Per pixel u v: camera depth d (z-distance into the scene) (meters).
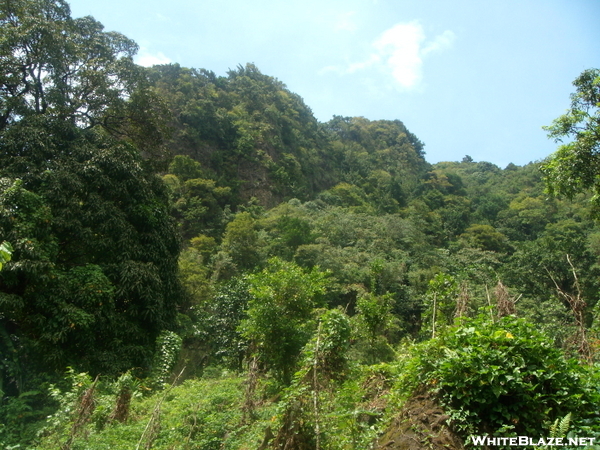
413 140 107.44
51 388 8.30
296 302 10.39
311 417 4.46
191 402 7.84
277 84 82.06
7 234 10.66
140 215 14.55
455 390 4.09
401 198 68.56
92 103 16.14
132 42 18.47
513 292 23.83
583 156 10.25
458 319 5.10
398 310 29.12
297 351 9.42
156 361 12.33
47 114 14.71
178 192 41.03
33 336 11.05
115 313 12.52
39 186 12.73
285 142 65.31
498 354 4.11
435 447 3.81
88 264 12.41
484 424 3.92
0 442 7.62
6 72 14.14
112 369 11.41
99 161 14.04
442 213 59.19
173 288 15.40
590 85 10.60
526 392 3.92
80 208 13.05
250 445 5.44
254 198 49.38
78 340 11.22
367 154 84.69
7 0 14.87
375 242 39.91
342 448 4.37
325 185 66.44
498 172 92.38
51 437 6.96
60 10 16.66
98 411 6.98
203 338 18.80
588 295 24.66
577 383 4.04
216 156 50.53
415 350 5.05
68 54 15.30
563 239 29.14
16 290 11.25
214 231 39.34
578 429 3.62
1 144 13.07
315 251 31.36
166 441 6.07
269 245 34.06
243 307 17.05
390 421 4.66
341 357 6.21
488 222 56.22
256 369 7.46
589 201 10.66
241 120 57.94
